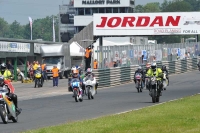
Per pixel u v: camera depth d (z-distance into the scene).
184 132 30.22
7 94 38.56
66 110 48.91
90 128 32.38
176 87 80.19
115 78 90.88
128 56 99.50
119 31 145.00
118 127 32.66
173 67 117.00
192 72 123.81
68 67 128.50
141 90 73.75
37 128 35.28
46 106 54.12
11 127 36.31
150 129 31.48
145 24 144.12
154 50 112.50
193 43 138.00
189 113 39.94
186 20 142.88
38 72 94.94
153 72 55.38
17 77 119.38
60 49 125.69
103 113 44.97
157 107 45.81
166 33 143.62
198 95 59.06
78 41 155.88
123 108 49.06
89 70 63.44
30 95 75.62
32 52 128.00
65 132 30.94
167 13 143.12
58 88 90.19
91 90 62.34
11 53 117.75
